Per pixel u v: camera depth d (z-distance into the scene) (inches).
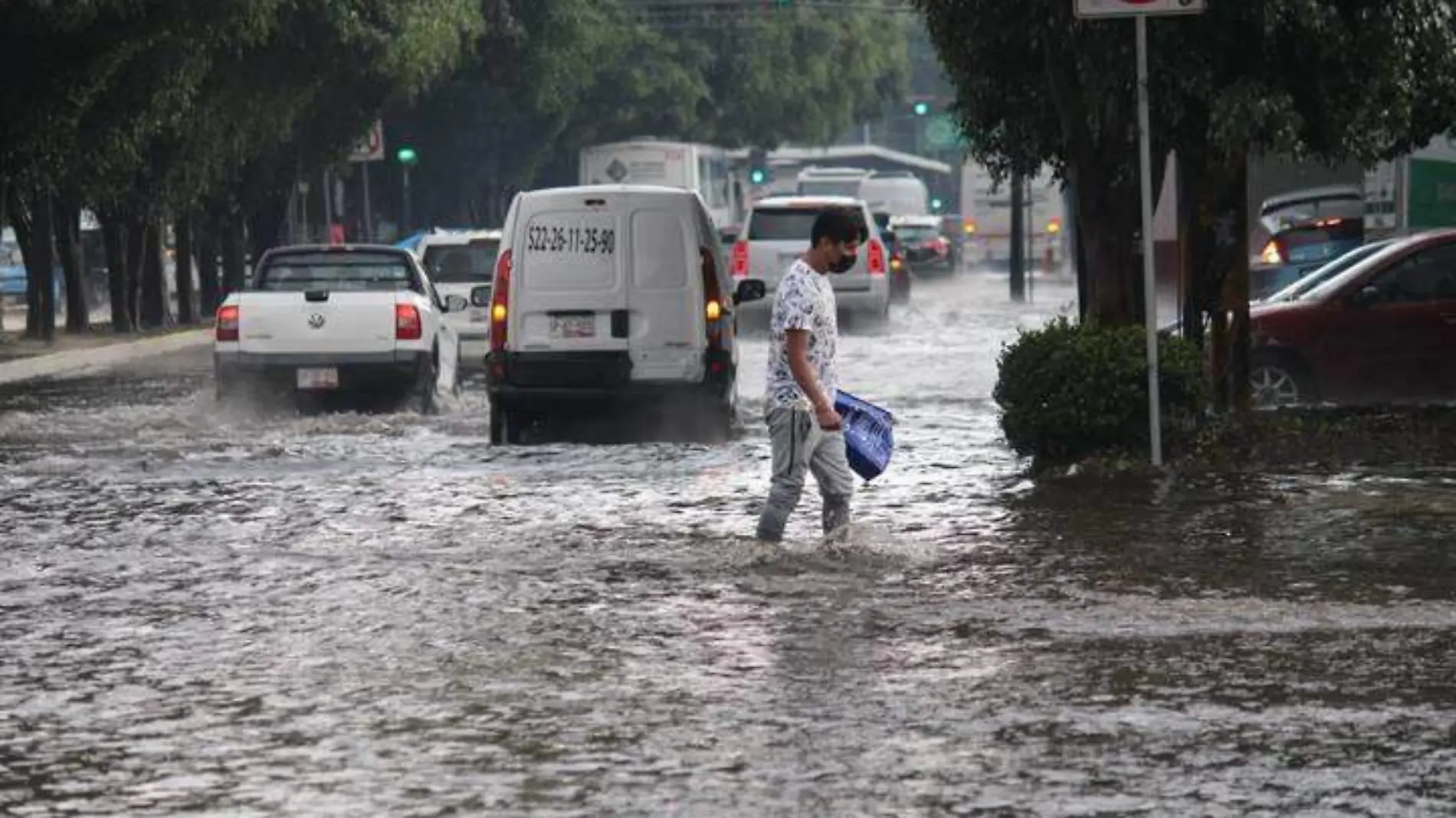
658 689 1003.3
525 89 7317.9
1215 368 1911.9
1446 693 977.5
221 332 2504.9
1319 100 1795.0
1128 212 1867.6
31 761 888.9
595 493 1681.8
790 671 1037.8
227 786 844.6
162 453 2031.3
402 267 2652.6
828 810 797.2
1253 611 1162.6
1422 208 3132.4
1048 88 1908.2
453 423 2399.1
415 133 7411.4
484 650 1094.4
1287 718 932.0
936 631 1128.8
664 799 816.9
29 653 1103.6
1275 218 3518.7
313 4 4382.4
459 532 1485.0
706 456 1947.6
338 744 908.6
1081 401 1743.4
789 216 4424.2
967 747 889.5
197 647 1111.6
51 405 2728.8
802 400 1387.8
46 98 3425.2
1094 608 1179.9
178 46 3644.2
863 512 1546.5
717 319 2146.9
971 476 1756.9
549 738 913.5
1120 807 799.7
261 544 1441.9
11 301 6481.3
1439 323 2244.1
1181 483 1642.5
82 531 1508.4
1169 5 1633.9
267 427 2348.7
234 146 4798.2
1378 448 1792.6
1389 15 1747.0
